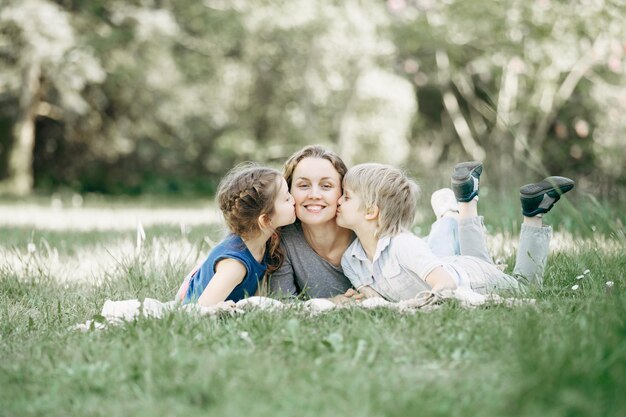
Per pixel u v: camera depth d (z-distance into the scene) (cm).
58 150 2277
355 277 360
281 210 346
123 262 440
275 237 359
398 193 346
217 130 2220
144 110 2155
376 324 271
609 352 206
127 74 1977
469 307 303
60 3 1942
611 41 997
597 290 321
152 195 2291
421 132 1909
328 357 231
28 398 212
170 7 1956
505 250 501
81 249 591
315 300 320
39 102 2097
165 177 2338
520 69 1123
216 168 2288
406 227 353
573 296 328
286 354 240
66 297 392
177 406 196
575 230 540
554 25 1130
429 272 332
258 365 222
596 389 185
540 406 179
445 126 1800
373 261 349
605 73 1203
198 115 2155
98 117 2173
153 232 699
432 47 1466
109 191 2323
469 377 210
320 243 365
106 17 1977
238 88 2116
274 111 2119
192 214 1307
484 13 1227
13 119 2136
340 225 355
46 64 1866
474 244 384
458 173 375
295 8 1705
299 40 1778
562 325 254
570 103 1314
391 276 346
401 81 1805
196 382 207
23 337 294
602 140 1199
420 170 995
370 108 1867
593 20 1020
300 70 1925
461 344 244
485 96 1563
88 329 290
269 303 311
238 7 1758
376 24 1619
